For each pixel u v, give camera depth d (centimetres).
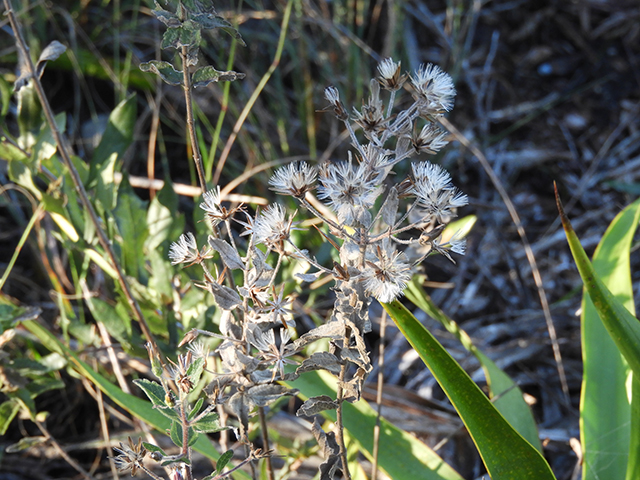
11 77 66
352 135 21
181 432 24
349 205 21
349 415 35
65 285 53
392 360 55
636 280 63
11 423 48
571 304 60
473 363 55
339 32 71
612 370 35
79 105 70
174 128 69
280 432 44
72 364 36
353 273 21
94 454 47
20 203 61
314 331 23
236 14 70
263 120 69
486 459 25
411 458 34
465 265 67
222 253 23
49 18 70
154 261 39
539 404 54
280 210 22
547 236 69
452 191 21
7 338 34
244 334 24
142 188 67
